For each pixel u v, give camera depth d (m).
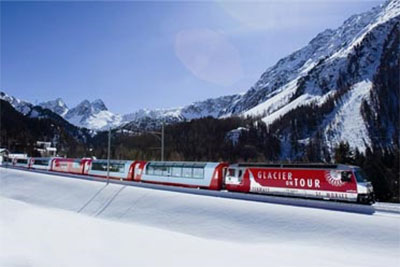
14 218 29.89
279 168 30.45
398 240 19.88
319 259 18.06
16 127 184.50
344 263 17.45
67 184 47.88
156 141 138.25
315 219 23.92
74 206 39.69
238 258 17.81
